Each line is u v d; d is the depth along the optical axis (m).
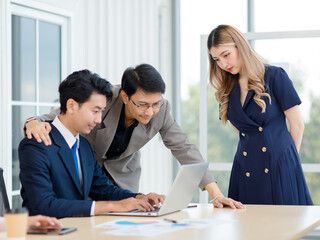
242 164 2.82
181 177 2.03
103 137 2.57
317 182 3.71
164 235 1.56
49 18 4.11
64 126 2.20
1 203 2.11
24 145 2.08
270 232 1.63
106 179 2.41
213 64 2.85
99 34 4.57
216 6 5.11
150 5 5.04
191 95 5.43
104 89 2.19
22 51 3.93
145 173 4.96
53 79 4.20
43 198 1.98
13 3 3.81
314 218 1.92
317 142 3.70
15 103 3.87
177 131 2.65
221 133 4.01
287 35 3.82
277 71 2.74
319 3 4.73
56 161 2.11
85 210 1.98
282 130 2.75
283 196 2.71
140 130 2.61
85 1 4.44
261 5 4.89
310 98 3.75
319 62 3.77
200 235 1.56
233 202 2.24
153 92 2.30
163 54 5.17
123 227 1.71
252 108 2.75
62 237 1.53
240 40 2.70
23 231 1.35
